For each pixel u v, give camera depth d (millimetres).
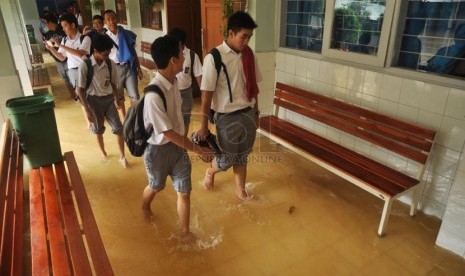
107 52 3160
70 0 14375
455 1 2461
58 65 5777
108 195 3113
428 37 2695
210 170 3098
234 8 4035
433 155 2711
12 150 2473
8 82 3098
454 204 2324
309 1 3768
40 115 2686
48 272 1601
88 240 1837
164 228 2662
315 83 3764
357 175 2646
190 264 2303
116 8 8633
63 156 2949
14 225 1937
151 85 2057
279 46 4219
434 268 2277
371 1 3039
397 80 2871
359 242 2521
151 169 2328
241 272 2238
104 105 3395
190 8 5648
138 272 2232
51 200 2254
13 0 7027
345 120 3203
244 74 2518
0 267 1432
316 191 3205
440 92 2574
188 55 3316
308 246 2479
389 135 2820
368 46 3172
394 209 2932
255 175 3502
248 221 2756
